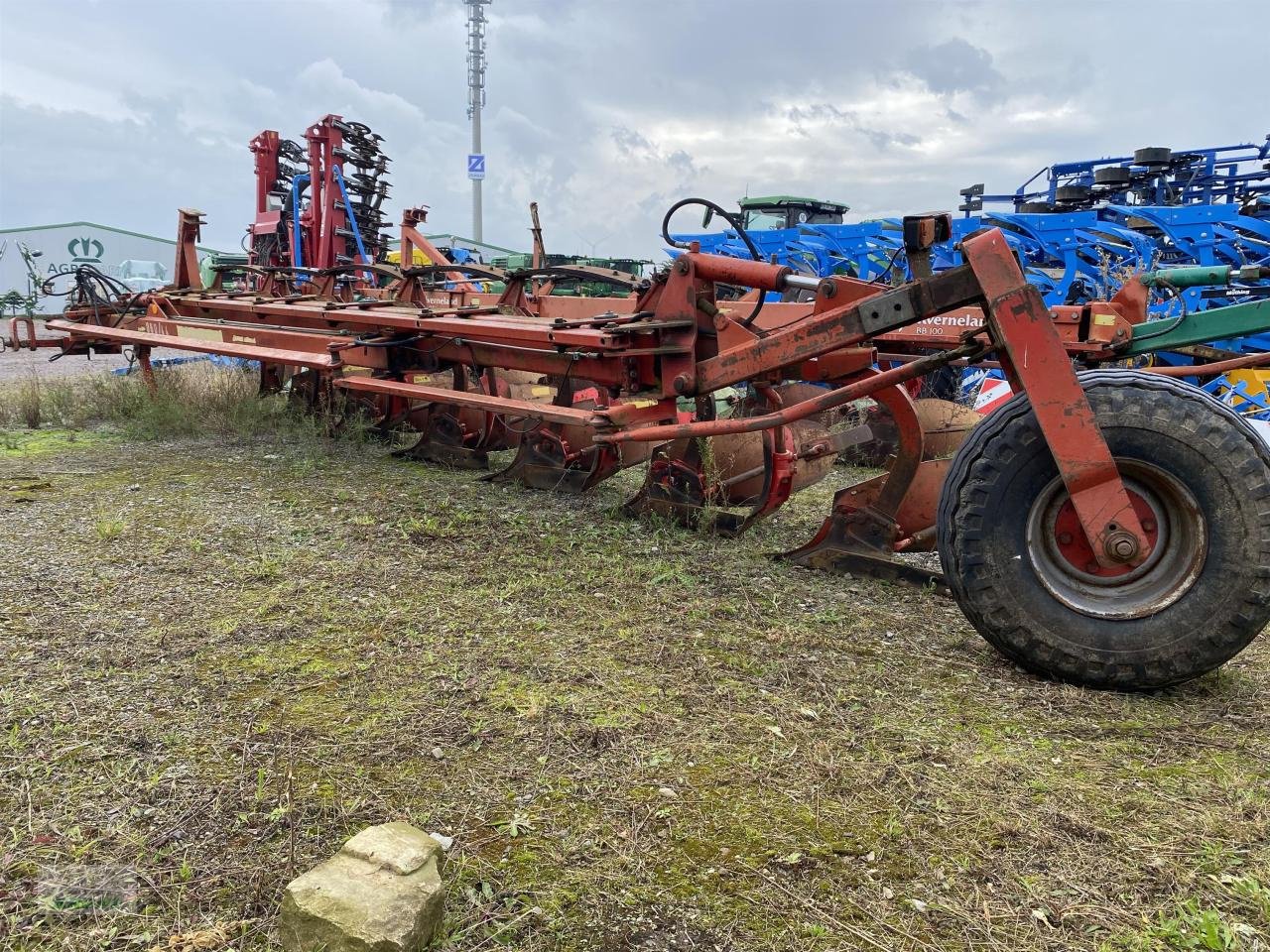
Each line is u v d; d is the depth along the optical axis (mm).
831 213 15422
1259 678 3348
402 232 10664
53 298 29547
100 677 3039
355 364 6340
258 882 2029
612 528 5309
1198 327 4312
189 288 8906
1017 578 3232
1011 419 3242
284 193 13047
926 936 1919
